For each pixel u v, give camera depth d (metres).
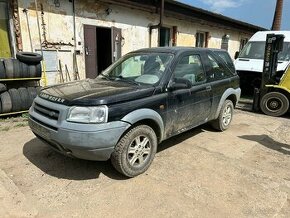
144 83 3.80
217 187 3.35
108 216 2.74
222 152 4.45
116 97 3.17
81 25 8.41
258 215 2.84
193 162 4.02
